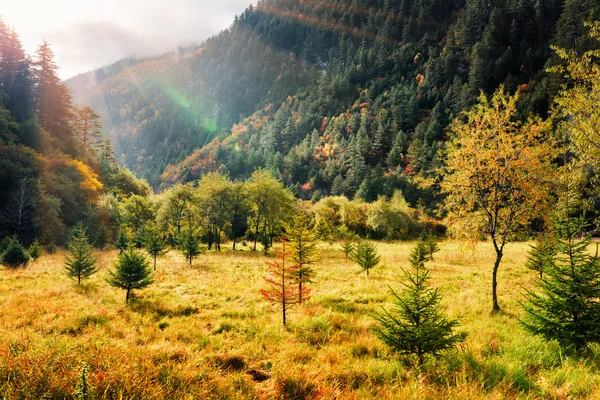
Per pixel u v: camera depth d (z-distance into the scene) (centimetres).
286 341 875
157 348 686
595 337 670
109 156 8256
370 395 527
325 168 11450
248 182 5250
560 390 524
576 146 1200
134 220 5191
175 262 2853
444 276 2002
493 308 1198
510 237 1232
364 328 991
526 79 10200
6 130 4553
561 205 1144
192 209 4734
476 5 14725
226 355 699
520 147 1234
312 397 516
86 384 399
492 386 556
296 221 1325
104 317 1043
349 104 15588
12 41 5838
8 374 425
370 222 6325
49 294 1344
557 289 731
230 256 3575
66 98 6281
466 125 1323
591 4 8250
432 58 13962
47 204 3919
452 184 1335
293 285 1395
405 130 11769
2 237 3472
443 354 707
